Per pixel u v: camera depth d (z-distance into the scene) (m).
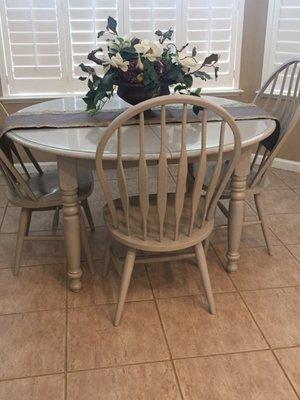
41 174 2.16
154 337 1.68
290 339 1.67
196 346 1.64
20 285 1.99
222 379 1.50
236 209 1.91
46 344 1.65
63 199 1.73
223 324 1.75
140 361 1.57
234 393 1.44
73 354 1.60
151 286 1.99
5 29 2.94
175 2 3.04
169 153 1.49
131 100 1.86
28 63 3.05
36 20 2.94
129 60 1.76
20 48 3.00
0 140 1.75
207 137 1.65
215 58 1.84
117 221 1.67
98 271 2.09
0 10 2.89
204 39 3.18
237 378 1.50
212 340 1.67
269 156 1.97
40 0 2.89
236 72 3.31
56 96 3.14
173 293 1.94
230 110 2.04
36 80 3.11
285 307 1.85
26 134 1.68
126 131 1.72
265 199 2.87
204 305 1.86
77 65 3.12
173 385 1.47
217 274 2.08
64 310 1.83
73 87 3.17
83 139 1.62
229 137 1.65
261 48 3.21
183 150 1.42
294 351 1.62
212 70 3.27
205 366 1.55
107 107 2.05
